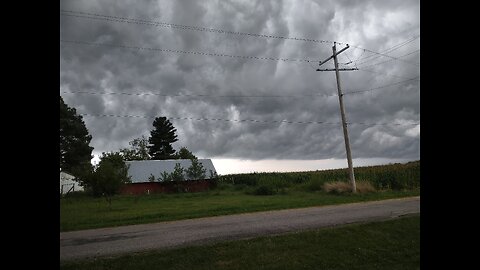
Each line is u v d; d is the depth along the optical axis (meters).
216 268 10.35
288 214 19.45
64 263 10.26
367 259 11.88
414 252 12.58
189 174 52.91
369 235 13.98
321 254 11.81
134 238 13.80
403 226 15.12
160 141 97.69
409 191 33.72
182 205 28.17
